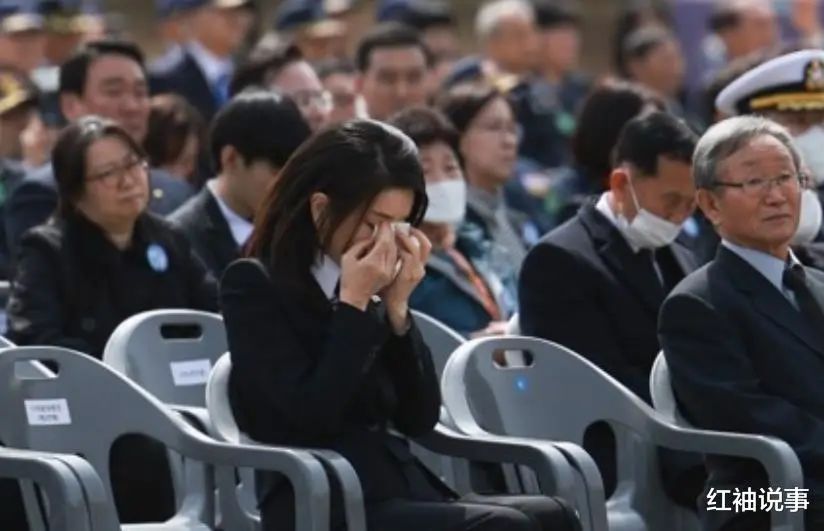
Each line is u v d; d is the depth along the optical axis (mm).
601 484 16828
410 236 16234
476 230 23281
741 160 17734
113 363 17953
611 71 44531
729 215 17812
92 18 35594
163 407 16609
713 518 17422
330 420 15969
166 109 24969
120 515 17812
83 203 19562
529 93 33906
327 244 16250
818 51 21891
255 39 37750
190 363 18469
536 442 16938
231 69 31938
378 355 16438
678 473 18469
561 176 29500
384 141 16203
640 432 17797
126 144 19609
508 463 17312
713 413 17453
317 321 16234
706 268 17984
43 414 16938
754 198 17672
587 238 19766
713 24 39938
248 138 20688
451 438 17234
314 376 15898
